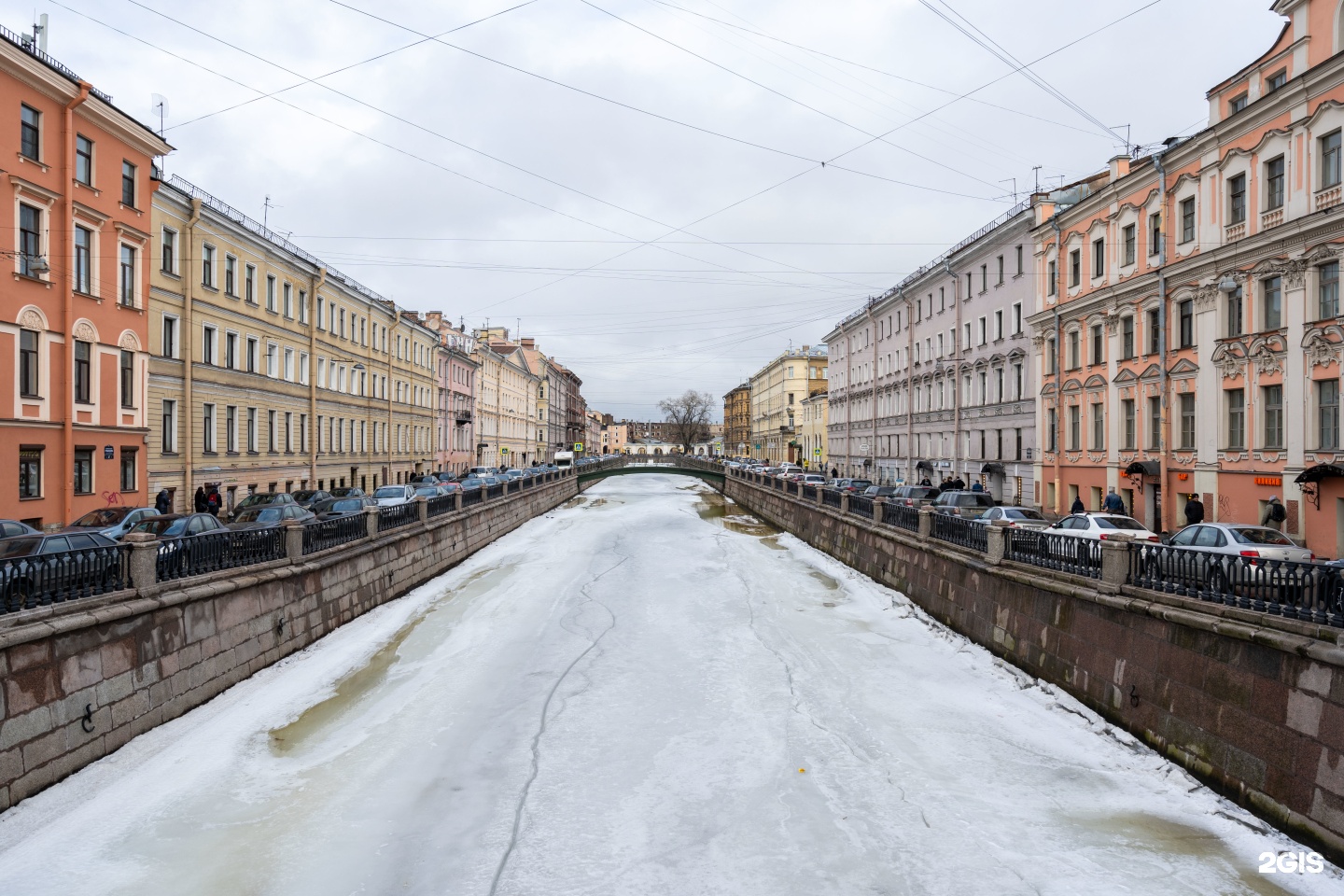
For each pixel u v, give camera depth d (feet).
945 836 26.99
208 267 89.35
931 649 51.34
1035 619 44.24
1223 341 68.39
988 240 115.24
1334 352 57.06
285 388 107.24
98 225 70.28
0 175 59.47
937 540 61.41
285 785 31.09
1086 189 103.65
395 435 154.71
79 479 68.39
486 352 234.38
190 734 35.42
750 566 86.28
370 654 49.93
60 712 29.76
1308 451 59.21
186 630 38.11
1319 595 25.73
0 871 24.63
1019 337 108.27
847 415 197.77
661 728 37.01
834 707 39.75
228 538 42.91
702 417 458.50
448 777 31.89
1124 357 84.33
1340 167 56.39
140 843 26.58
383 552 65.57
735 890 23.84
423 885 24.21
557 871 24.93
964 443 127.03
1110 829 27.40
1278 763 26.68
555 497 169.48
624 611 61.77
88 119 69.00
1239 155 66.54
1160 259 77.51
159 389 79.66
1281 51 63.87
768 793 30.25
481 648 50.98
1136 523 55.98
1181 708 31.65
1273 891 23.56
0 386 59.67
